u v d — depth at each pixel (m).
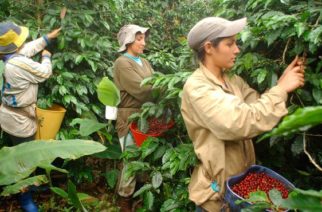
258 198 1.24
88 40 3.16
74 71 3.27
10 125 2.72
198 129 1.55
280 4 1.59
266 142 1.77
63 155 1.72
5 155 1.72
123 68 2.70
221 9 1.87
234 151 1.54
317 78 1.40
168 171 2.16
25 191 2.73
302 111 0.69
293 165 1.78
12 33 2.59
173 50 4.45
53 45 3.18
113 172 3.15
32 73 2.63
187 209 1.98
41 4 3.19
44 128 2.90
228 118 1.34
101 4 3.40
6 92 2.66
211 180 1.58
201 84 1.47
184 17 5.14
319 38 1.32
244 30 1.51
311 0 1.48
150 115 2.29
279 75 1.58
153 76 2.23
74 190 1.86
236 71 1.66
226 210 1.45
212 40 1.46
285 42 1.57
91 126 2.25
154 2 5.12
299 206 0.87
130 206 2.91
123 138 2.79
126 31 2.80
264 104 1.32
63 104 3.12
